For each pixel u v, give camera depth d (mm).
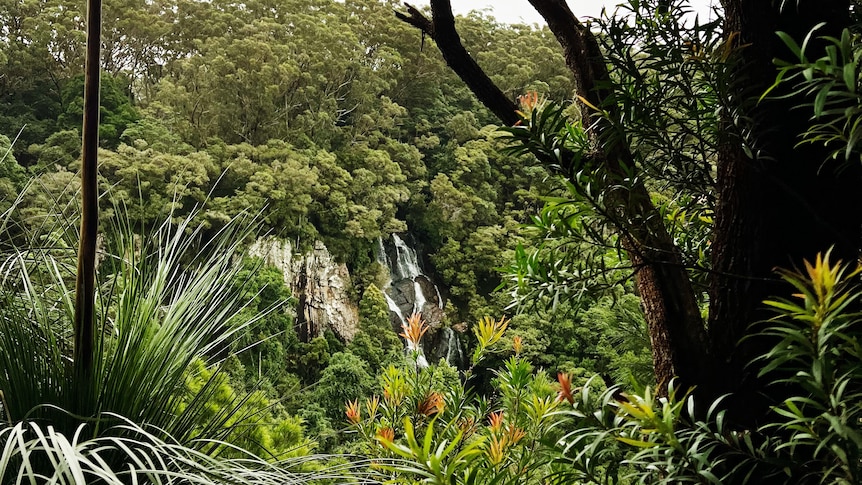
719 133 865
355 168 32719
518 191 35031
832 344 565
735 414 890
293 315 22969
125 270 1126
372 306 27141
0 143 17766
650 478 755
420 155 36469
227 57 31688
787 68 531
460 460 643
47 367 1033
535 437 1228
